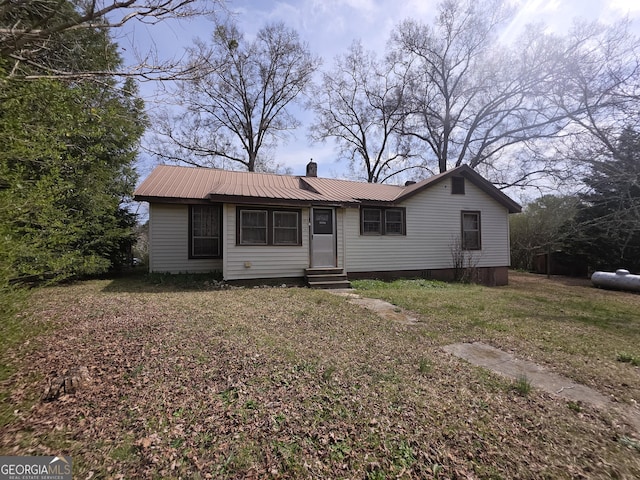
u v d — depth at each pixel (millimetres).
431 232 11445
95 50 4465
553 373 3453
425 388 2938
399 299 7039
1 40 3311
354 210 10430
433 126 22375
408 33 20641
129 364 3117
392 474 1868
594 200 8945
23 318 4059
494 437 2250
